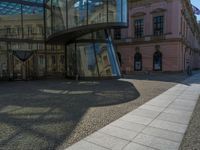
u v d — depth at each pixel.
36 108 9.24
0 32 24.14
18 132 6.25
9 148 5.16
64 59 26.62
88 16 19.53
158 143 5.54
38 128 6.60
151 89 15.15
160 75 32.91
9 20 24.36
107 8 19.42
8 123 7.11
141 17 45.62
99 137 5.91
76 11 19.97
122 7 19.97
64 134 6.10
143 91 14.20
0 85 18.25
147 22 44.59
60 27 21.58
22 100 11.11
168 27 41.72
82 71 22.69
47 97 11.96
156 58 43.25
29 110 8.88
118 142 5.59
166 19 41.88
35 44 25.17
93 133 6.21
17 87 16.62
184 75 32.94
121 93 13.29
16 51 24.03
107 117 7.84
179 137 5.95
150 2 43.91
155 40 42.88
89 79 22.28
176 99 11.42
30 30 25.19
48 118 7.70
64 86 16.95
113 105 9.85
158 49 42.72
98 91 14.12
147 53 44.31
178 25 40.53
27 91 14.34
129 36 46.91
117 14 19.72
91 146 5.33
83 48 22.84
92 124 7.02
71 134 6.11
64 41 24.92
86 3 19.52
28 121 7.34
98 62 22.47
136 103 10.32
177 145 5.42
